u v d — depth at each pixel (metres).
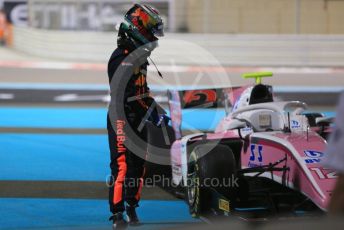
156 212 23.11
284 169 19.62
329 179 18.03
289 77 69.69
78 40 82.12
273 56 77.50
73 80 66.81
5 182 27.16
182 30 85.25
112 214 22.12
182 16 85.12
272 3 84.62
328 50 76.94
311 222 8.97
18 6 89.19
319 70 75.69
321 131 22.09
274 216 19.41
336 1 83.38
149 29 20.30
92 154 33.16
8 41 90.44
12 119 44.50
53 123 43.03
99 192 25.72
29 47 86.62
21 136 38.12
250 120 22.52
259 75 24.95
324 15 83.75
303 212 21.27
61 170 29.45
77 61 82.06
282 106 22.30
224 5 85.00
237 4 85.00
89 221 21.75
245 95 23.86
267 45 77.44
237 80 64.25
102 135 38.78
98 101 53.56
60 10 87.00
